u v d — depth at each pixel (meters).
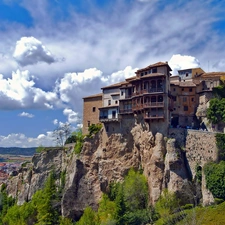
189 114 109.56
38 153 136.00
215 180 80.81
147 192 96.62
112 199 104.50
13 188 141.62
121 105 111.81
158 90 99.94
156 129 100.12
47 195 112.88
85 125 125.56
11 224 114.12
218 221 69.81
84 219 94.88
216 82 109.19
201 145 91.69
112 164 109.19
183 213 75.12
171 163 91.44
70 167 120.00
